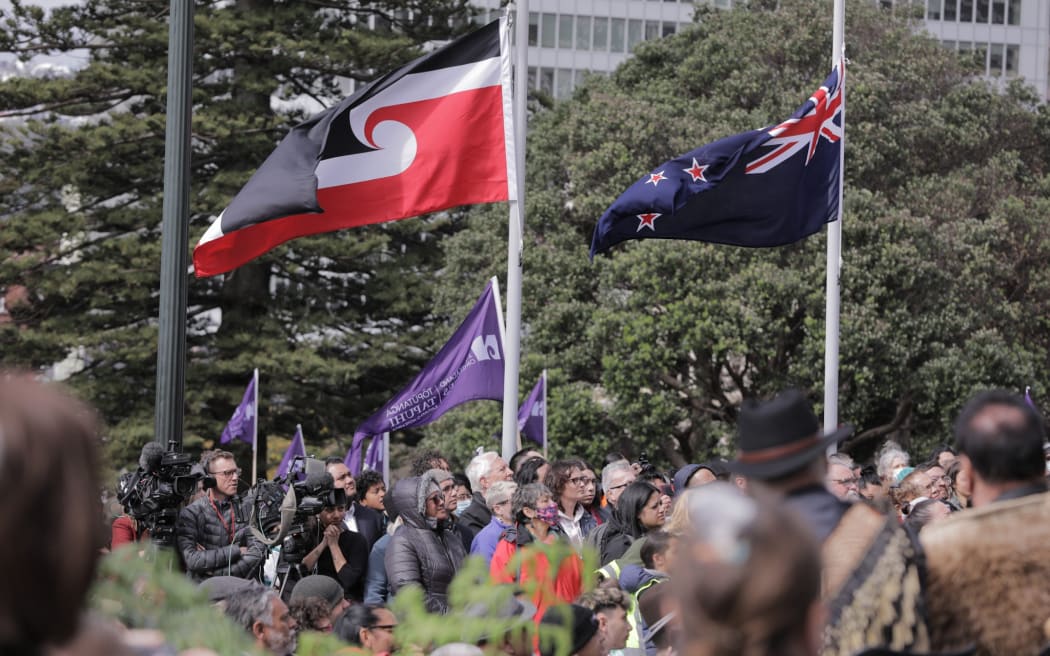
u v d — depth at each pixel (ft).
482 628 31.22
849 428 31.48
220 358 264.72
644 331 216.54
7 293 264.72
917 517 63.16
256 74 265.54
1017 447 32.09
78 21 267.59
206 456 73.97
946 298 219.61
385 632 46.32
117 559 23.09
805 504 31.07
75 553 14.42
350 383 280.31
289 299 273.95
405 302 270.46
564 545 32.65
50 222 258.37
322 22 273.54
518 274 104.22
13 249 260.42
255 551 66.39
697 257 217.15
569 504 76.54
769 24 256.32
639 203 100.48
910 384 219.00
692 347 214.90
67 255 263.29
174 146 81.92
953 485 83.71
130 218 262.47
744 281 213.25
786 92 244.42
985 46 521.65
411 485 69.67
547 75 508.94
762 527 18.88
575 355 231.50
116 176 266.16
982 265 222.28
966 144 248.52
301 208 89.71
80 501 14.48
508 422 104.53
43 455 14.24
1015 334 236.84
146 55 268.00
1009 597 30.37
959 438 33.27
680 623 19.85
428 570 68.54
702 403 234.79
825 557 30.12
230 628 23.90
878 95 240.94
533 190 258.16
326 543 71.56
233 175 260.42
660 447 235.61
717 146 101.91
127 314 263.29
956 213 231.91
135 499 62.85
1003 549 30.48
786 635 18.78
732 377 230.89
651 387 227.61
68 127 260.83
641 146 239.71
